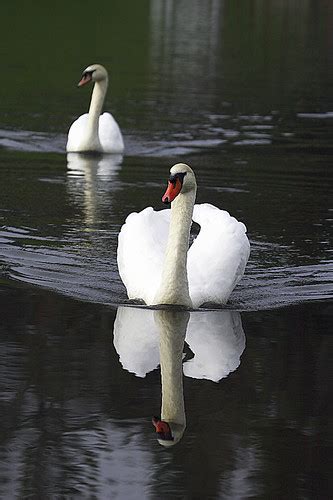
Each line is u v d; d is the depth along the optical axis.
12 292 15.10
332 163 24.81
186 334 13.77
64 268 16.33
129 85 36.16
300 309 14.91
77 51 44.62
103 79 26.95
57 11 59.44
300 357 12.98
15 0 62.94
